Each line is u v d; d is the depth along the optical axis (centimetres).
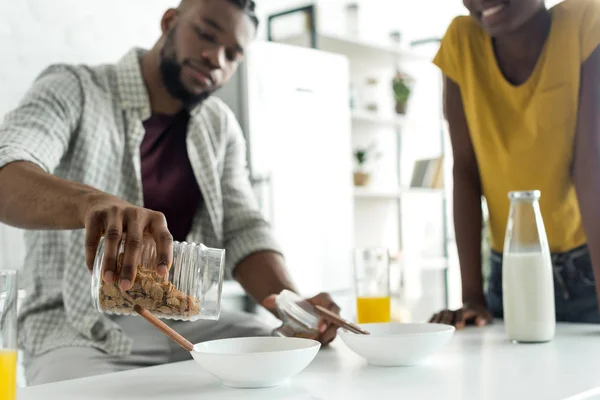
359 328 111
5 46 283
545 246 122
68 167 160
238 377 86
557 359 104
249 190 190
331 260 337
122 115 168
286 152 317
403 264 413
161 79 174
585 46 143
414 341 98
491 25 144
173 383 92
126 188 168
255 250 174
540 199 155
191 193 179
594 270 141
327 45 388
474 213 167
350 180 352
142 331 152
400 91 428
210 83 177
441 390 84
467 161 169
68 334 149
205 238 183
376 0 471
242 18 179
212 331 158
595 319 151
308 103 329
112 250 85
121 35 321
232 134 190
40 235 157
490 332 136
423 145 478
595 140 142
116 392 87
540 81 148
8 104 284
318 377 94
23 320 157
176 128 178
